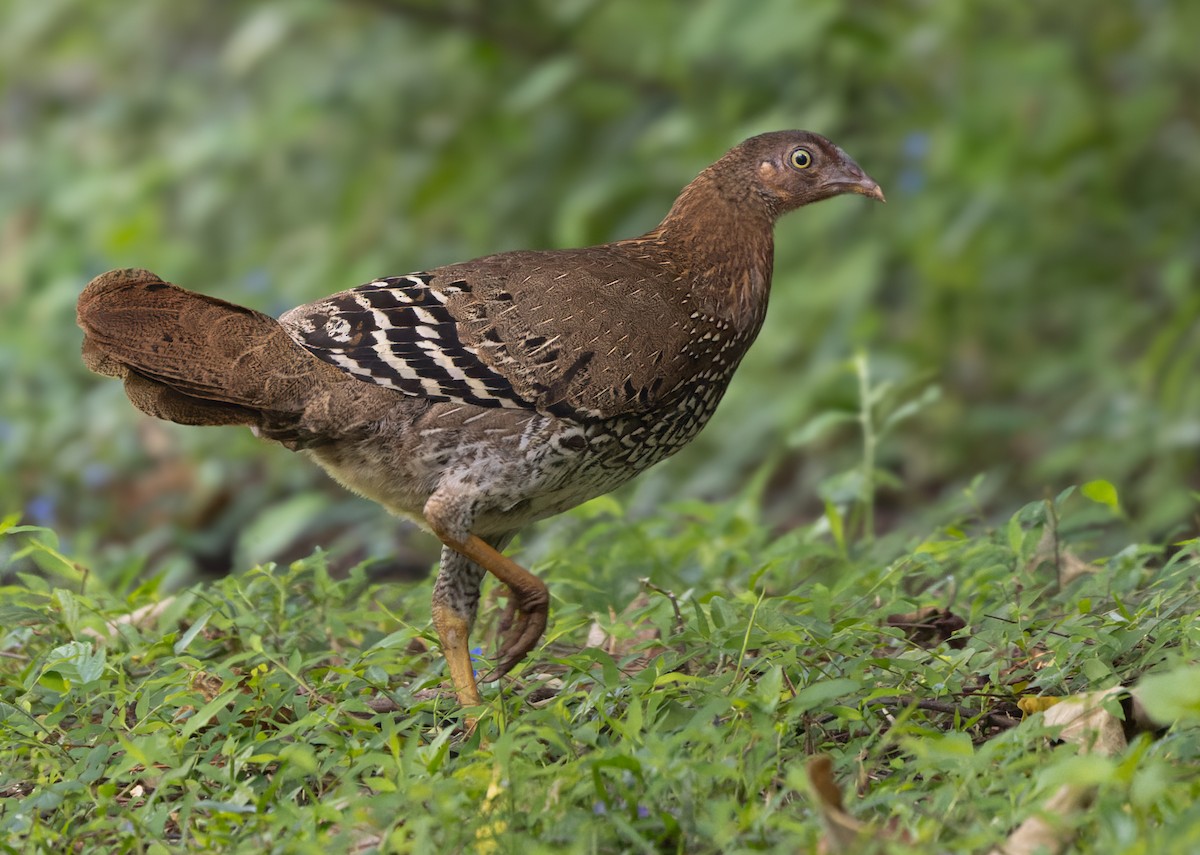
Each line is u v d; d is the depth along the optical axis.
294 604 8.95
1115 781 5.59
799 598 7.87
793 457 15.73
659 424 8.21
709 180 8.87
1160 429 13.05
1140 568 8.82
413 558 13.31
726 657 7.60
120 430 15.45
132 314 7.64
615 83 15.93
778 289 15.14
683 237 8.73
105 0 17.81
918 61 15.20
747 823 5.82
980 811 5.88
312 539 14.52
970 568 8.91
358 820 5.95
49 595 8.59
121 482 15.21
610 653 8.45
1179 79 15.48
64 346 16.81
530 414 7.81
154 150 18.30
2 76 18.28
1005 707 7.21
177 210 18.19
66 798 6.61
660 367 8.05
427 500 7.96
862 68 15.16
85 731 7.16
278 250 16.89
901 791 6.22
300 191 17.27
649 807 5.97
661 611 8.06
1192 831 5.16
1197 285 15.16
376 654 8.20
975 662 7.39
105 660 7.77
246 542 12.79
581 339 7.87
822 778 5.78
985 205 14.46
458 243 16.58
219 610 8.38
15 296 17.33
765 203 8.90
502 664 7.86
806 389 14.60
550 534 11.01
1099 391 14.26
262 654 7.61
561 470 7.95
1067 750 6.11
